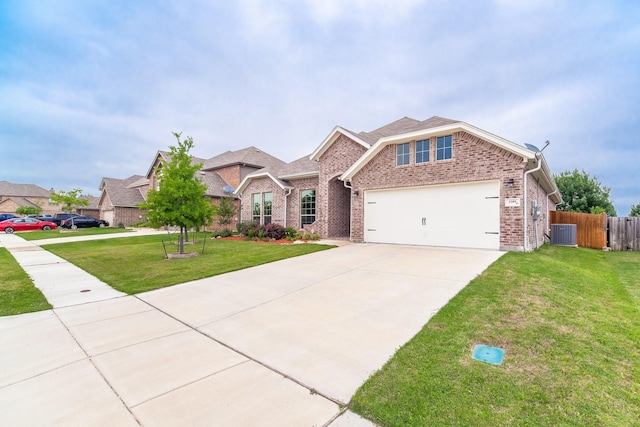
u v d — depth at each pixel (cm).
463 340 396
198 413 273
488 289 592
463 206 1123
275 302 600
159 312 567
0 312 567
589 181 3092
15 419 267
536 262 823
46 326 499
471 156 1097
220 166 2959
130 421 264
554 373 316
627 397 278
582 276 743
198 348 412
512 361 342
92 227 3291
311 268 884
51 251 1448
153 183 3206
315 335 439
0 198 5931
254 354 389
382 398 286
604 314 484
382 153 1343
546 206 1661
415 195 1253
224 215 2123
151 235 2162
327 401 287
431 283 664
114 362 375
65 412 277
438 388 297
